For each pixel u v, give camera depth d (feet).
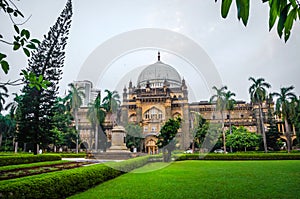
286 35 4.92
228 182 26.71
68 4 61.67
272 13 4.81
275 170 39.47
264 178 30.04
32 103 60.08
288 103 104.73
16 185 14.83
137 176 31.07
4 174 27.25
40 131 61.41
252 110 162.50
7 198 13.60
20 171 30.99
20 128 61.52
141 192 21.13
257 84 104.42
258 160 71.67
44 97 61.62
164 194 20.38
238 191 21.84
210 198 19.11
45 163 42.70
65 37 62.54
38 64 60.34
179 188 23.02
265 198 19.27
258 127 152.35
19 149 124.88
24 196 14.89
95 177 24.86
